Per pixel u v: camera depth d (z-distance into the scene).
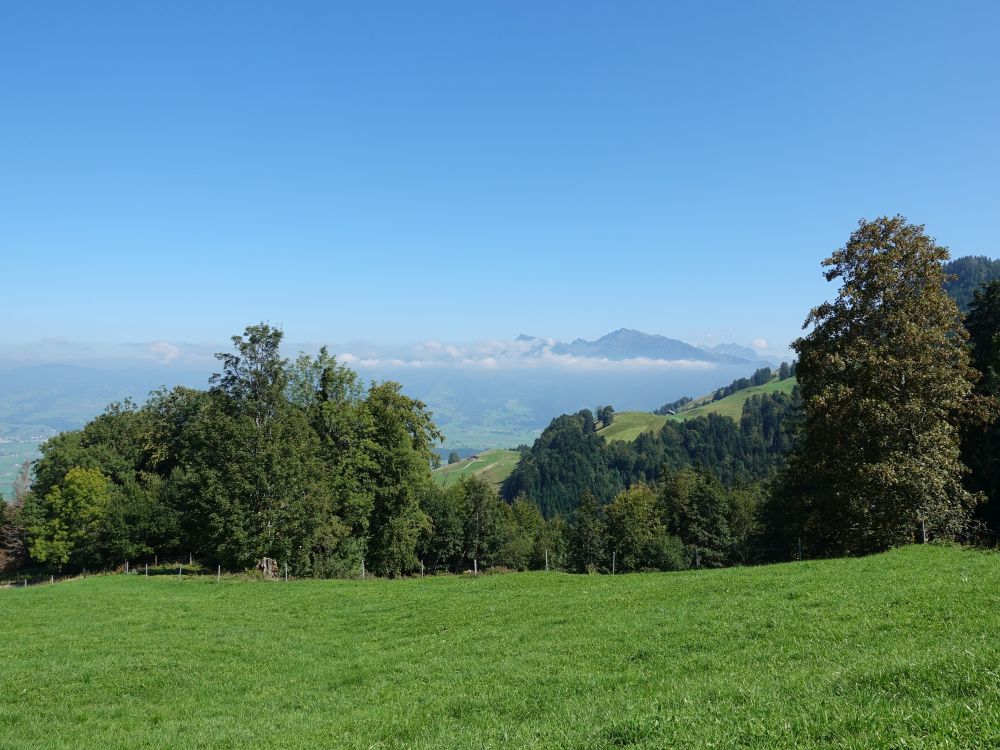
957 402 38.00
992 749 6.57
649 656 16.86
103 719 16.86
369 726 13.54
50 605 38.88
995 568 22.89
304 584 43.75
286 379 64.31
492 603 30.30
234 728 14.95
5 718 17.00
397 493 67.38
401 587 39.59
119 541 76.06
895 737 7.25
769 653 14.91
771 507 73.06
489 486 99.44
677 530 102.12
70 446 91.31
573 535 100.88
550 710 12.92
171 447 92.69
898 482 35.59
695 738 8.52
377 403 69.81
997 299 52.59
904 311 39.53
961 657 10.19
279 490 56.44
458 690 15.88
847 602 19.62
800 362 45.34
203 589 43.69
